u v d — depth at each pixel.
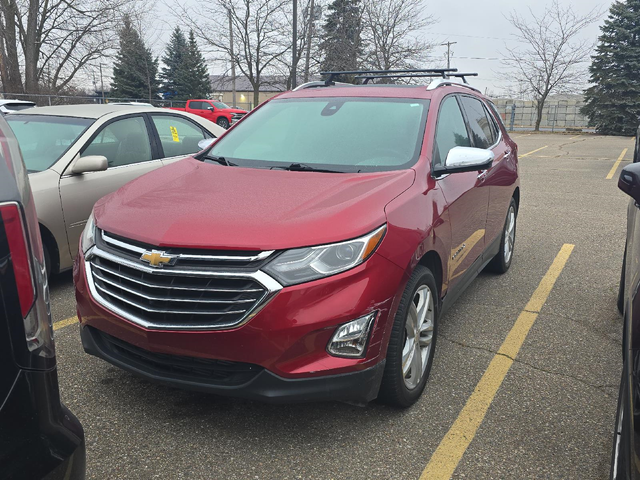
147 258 2.50
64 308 4.33
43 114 5.27
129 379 3.26
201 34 29.73
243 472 2.48
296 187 2.98
